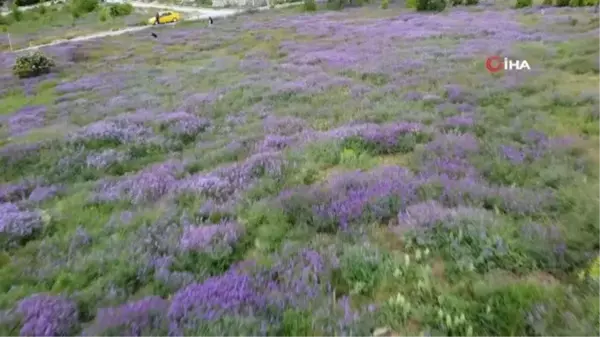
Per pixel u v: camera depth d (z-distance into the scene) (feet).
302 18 171.73
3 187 31.42
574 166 24.84
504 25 103.45
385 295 15.12
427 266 15.83
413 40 94.02
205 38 140.36
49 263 18.95
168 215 23.16
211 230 20.42
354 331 12.92
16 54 140.15
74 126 48.52
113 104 59.52
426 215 19.43
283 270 16.93
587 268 15.30
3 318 14.34
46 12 289.33
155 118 48.52
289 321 13.44
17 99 76.69
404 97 46.60
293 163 29.48
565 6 138.51
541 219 19.21
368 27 124.36
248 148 35.68
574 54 61.77
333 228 20.61
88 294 16.15
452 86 47.78
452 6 169.78
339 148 31.40
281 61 86.17
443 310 13.42
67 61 116.67
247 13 220.64
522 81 48.01
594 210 18.78
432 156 28.04
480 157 27.22
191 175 31.04
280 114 46.24
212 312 13.78
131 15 258.98
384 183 23.79
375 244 17.99
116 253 19.12
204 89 64.95
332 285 15.99
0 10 321.52
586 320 12.27
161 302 14.87
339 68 71.31
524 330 12.57
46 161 37.04
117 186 29.07
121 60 112.27
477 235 17.43
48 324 14.01
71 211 25.35
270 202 23.36
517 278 15.15
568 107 37.04
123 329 13.53
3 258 20.13
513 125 33.01
